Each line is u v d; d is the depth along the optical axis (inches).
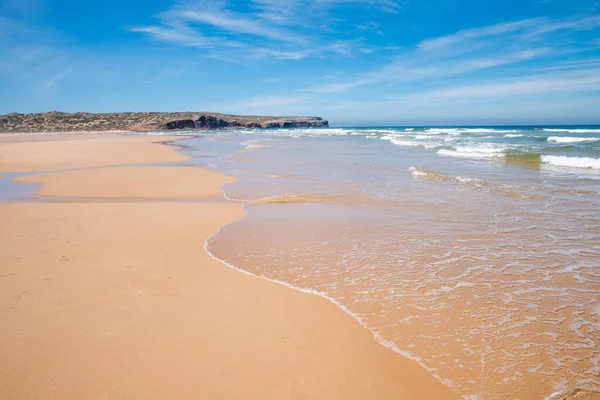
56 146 1131.9
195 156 853.8
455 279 185.9
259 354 126.3
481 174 498.6
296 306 160.4
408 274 192.9
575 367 118.8
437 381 114.3
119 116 4276.6
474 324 144.9
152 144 1267.2
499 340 134.3
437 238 249.9
